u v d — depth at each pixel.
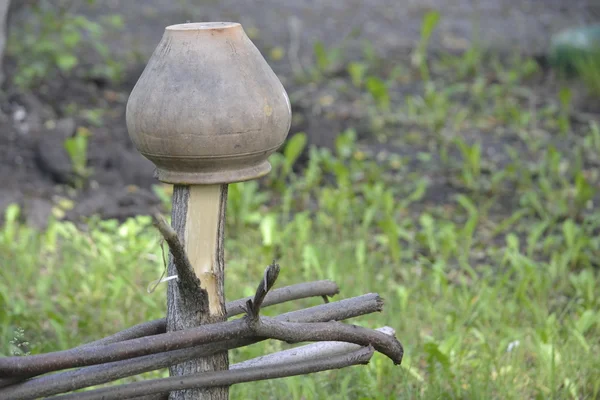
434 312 9.33
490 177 14.95
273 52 23.05
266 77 5.06
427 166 15.58
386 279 10.54
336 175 13.94
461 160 15.91
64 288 10.24
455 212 13.56
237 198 12.26
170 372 5.51
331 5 29.22
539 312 9.36
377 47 24.16
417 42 24.75
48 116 16.39
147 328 5.55
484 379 8.08
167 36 5.02
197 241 5.23
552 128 17.53
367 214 12.01
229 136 4.86
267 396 7.92
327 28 26.33
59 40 21.38
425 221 11.83
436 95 18.52
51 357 4.76
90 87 18.62
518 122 17.41
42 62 19.27
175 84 4.86
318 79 20.59
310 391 7.66
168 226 4.57
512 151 15.37
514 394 7.93
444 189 14.56
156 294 10.14
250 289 9.41
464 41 24.92
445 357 7.75
